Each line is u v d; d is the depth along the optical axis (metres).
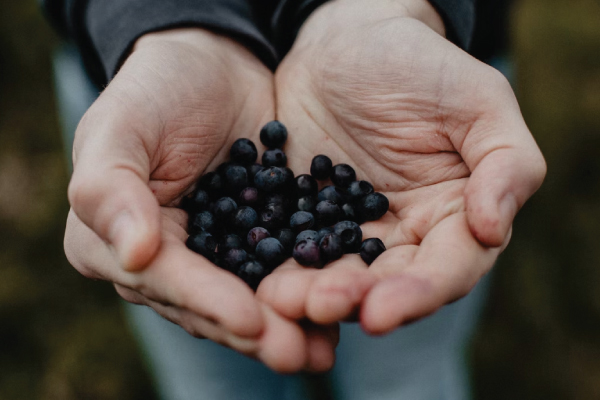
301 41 0.28
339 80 0.25
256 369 0.29
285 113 0.27
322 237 0.22
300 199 0.24
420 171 0.24
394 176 0.24
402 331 0.28
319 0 0.28
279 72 0.28
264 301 0.19
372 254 0.21
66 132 0.34
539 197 0.38
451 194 0.22
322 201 0.24
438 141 0.23
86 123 0.21
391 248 0.21
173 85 0.23
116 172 0.19
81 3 0.26
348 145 0.26
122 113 0.21
